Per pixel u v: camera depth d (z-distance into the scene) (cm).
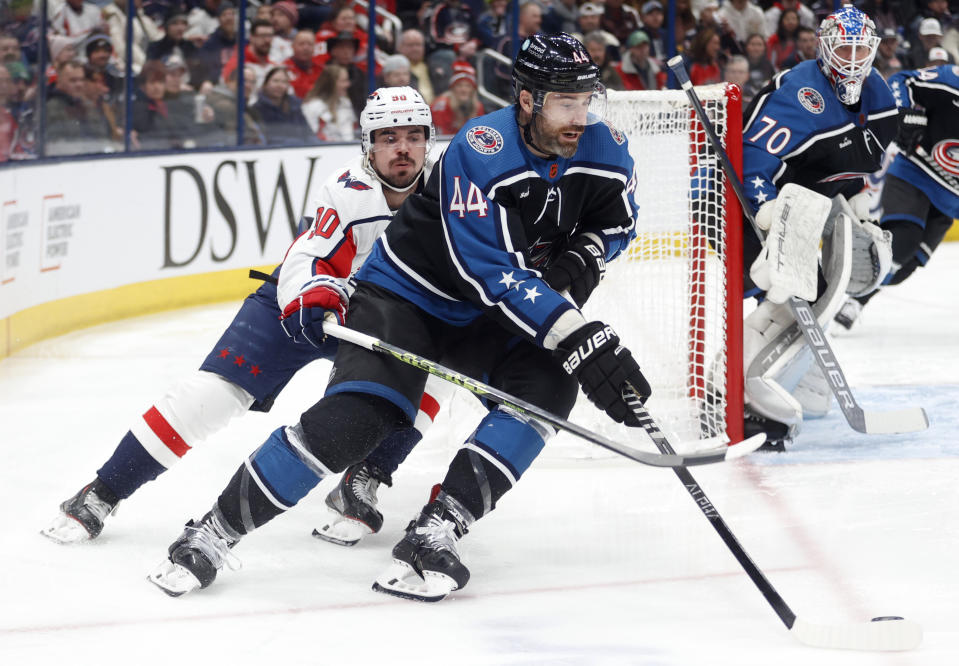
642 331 566
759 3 1273
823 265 561
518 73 357
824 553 416
